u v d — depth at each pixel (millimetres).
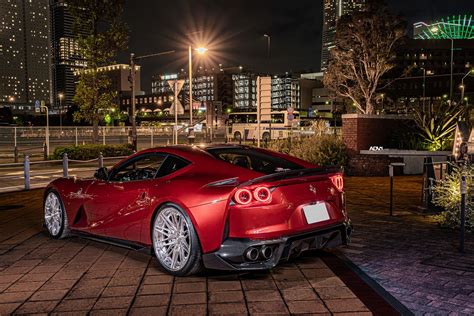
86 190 6145
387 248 5887
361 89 37344
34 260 5641
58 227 6672
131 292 4438
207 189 4668
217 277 4824
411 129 16766
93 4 27688
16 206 10055
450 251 5715
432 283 4539
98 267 5293
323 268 5055
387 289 4395
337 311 3855
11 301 4270
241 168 4855
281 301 4113
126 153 28344
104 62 28781
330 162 15461
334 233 4996
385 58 34625
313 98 199125
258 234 4457
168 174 5254
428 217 7957
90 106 28938
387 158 15359
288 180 4656
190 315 3848
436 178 8867
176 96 21922
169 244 4941
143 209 5238
